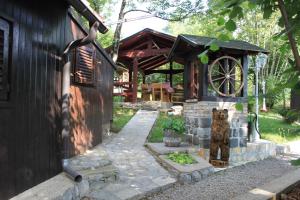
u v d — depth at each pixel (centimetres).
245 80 723
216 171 591
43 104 396
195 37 707
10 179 321
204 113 679
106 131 856
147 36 1450
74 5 409
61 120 449
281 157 759
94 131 705
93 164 497
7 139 316
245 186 500
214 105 686
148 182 482
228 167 631
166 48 1477
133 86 1437
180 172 519
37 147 377
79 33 593
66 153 447
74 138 573
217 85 732
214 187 494
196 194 458
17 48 335
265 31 1580
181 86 1606
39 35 385
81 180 399
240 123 706
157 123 1045
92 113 690
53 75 426
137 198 428
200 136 681
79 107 600
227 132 632
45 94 402
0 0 304
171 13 1213
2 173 307
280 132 920
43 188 362
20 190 339
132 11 1279
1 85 309
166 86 1420
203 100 681
